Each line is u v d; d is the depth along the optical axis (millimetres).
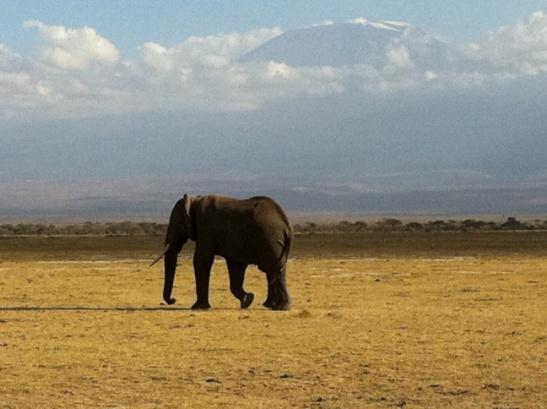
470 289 40250
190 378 20203
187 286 43062
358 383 19703
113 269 53938
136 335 25797
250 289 41875
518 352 22984
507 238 101875
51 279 46375
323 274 49344
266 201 32531
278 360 22078
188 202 32938
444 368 21094
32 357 22484
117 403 18109
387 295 37812
